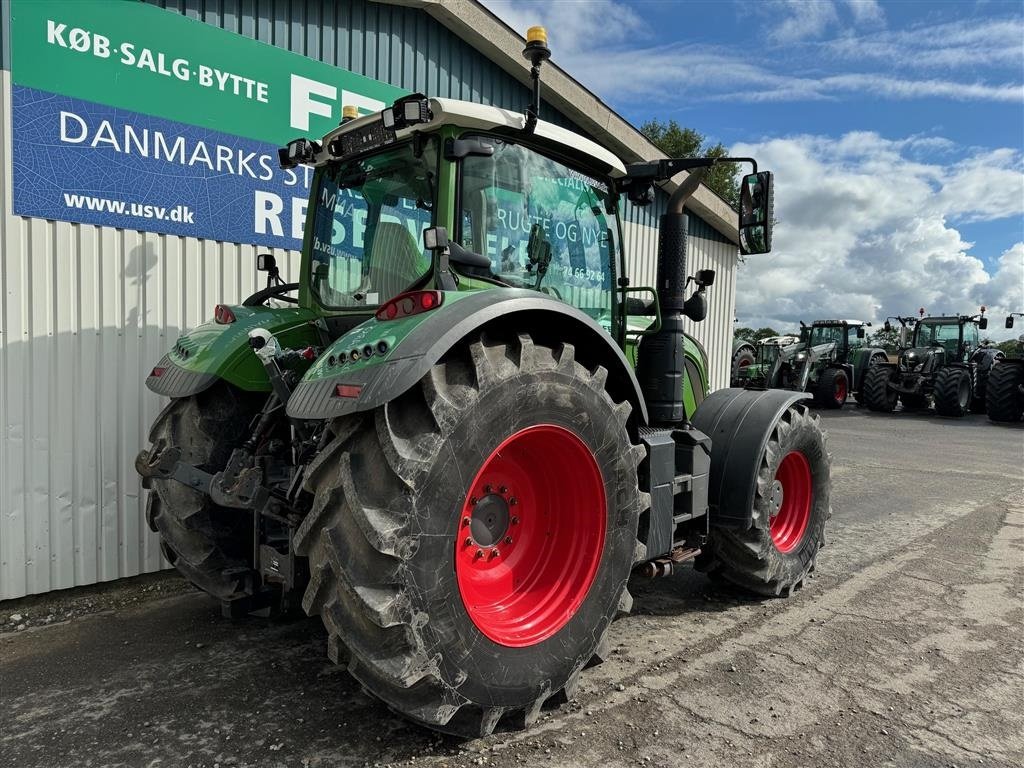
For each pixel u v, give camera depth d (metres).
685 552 3.63
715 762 2.39
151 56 4.11
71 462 3.94
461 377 2.34
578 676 2.78
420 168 2.88
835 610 3.84
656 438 3.28
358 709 2.71
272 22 4.68
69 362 3.91
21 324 3.73
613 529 2.80
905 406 18.00
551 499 2.82
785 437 3.89
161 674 3.02
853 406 19.14
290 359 3.04
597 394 2.72
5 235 3.65
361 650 2.12
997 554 4.93
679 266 3.61
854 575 4.45
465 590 2.51
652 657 3.22
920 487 7.36
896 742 2.54
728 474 3.71
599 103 6.93
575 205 3.35
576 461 2.71
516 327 2.61
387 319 2.45
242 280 4.63
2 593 3.75
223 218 4.51
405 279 2.93
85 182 3.90
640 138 7.52
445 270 2.60
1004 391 14.39
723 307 9.81
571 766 2.34
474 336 2.45
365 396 2.13
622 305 3.67
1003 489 7.30
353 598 2.09
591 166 3.42
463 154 2.71
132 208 4.09
